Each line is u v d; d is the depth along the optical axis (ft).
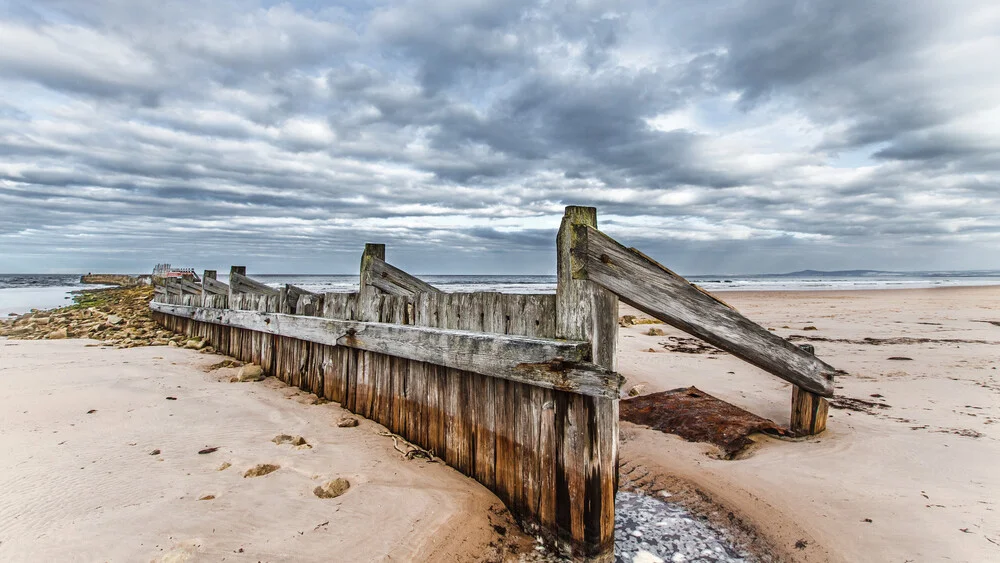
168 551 9.27
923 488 13.01
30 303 83.76
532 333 11.32
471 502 11.59
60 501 11.02
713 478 14.12
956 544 10.48
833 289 145.79
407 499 11.52
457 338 13.05
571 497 10.07
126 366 25.93
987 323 50.29
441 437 14.05
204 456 13.92
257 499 11.37
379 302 17.15
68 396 19.36
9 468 12.67
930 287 151.84
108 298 69.77
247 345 27.61
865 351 33.50
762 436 17.13
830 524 11.58
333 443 15.06
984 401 21.08
